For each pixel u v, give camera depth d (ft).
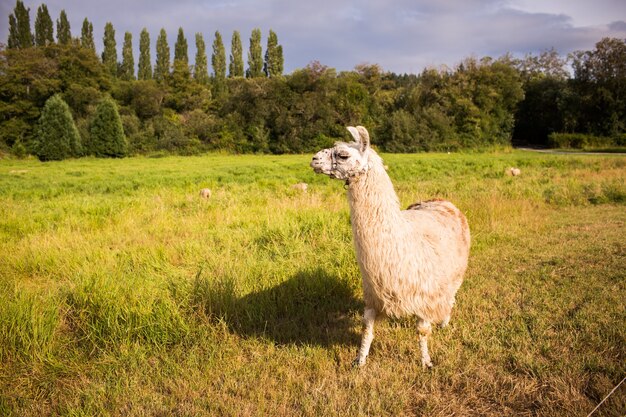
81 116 186.70
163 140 171.83
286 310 16.88
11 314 13.84
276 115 173.47
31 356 13.05
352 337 15.17
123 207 36.37
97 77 198.49
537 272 20.49
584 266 21.12
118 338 14.30
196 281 16.80
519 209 33.78
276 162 119.75
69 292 16.33
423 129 165.07
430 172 71.61
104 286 15.78
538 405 11.29
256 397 11.90
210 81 292.20
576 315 15.55
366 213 11.80
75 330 14.97
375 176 11.75
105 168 108.58
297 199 37.24
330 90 176.14
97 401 11.75
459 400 11.75
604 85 168.55
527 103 200.64
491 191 41.22
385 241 11.76
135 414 11.24
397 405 11.45
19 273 21.39
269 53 266.77
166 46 293.23
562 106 178.70
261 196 42.11
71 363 13.32
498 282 19.57
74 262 21.53
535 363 12.71
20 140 169.99
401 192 42.04
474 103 174.91
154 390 12.42
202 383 12.51
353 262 20.26
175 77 222.69
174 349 14.33
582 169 65.10
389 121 166.71
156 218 32.09
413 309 12.30
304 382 12.55
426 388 12.28
